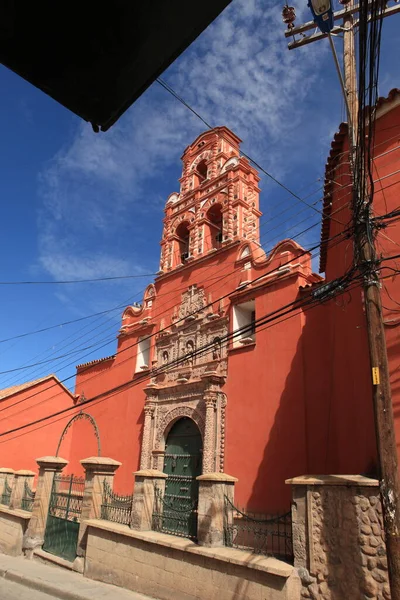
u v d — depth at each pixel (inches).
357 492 313.0
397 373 341.7
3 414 872.3
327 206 538.9
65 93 105.0
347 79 360.5
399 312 355.9
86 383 978.7
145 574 423.2
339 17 376.5
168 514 493.0
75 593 417.7
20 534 619.8
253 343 634.2
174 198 986.1
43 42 90.9
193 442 684.7
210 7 87.2
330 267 597.0
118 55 95.0
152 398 769.6
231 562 350.9
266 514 525.0
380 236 386.6
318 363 546.9
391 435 259.4
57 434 941.2
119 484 775.1
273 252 666.8
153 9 86.0
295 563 328.2
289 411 552.7
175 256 903.1
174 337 793.6
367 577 290.2
